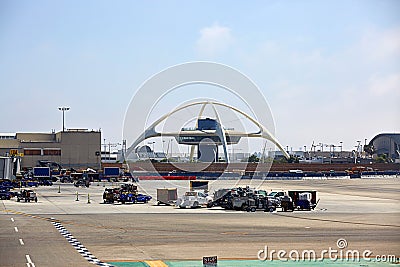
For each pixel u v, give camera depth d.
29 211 56.66
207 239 35.12
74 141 155.62
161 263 26.84
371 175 173.88
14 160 120.88
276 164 168.75
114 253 29.78
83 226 42.41
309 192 60.47
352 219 48.69
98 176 134.12
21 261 27.27
